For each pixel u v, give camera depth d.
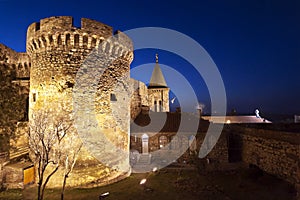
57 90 17.98
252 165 22.88
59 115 17.77
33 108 19.03
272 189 17.45
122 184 18.98
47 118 17.89
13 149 20.22
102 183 18.14
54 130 17.62
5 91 22.55
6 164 18.50
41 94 18.42
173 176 21.78
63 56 18.11
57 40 18.03
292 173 17.06
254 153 22.81
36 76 19.06
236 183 19.56
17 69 25.31
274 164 19.44
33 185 18.00
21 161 19.39
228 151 26.20
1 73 23.09
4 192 16.83
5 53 24.00
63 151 17.42
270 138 20.12
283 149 18.27
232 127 28.36
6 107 21.77
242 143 25.61
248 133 24.25
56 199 15.57
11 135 20.77
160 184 19.44
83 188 17.34
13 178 17.72
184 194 17.20
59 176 17.30
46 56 18.44
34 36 18.59
